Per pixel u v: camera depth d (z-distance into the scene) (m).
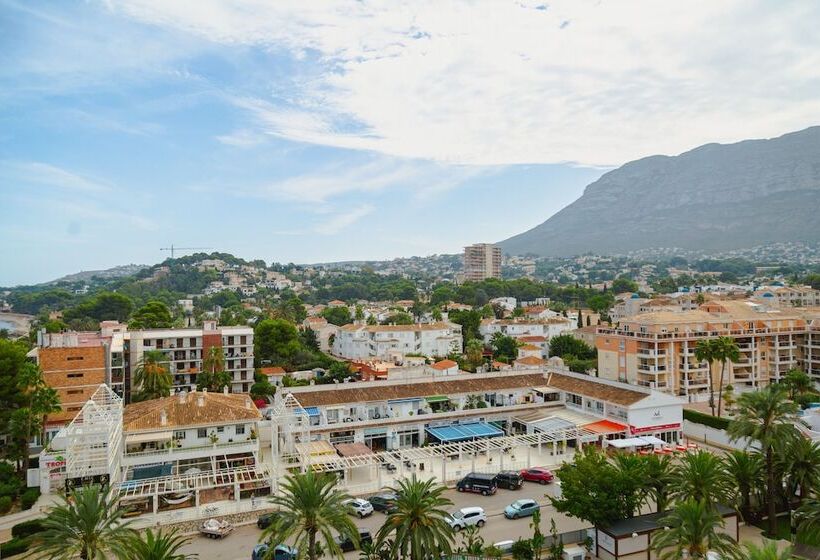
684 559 51.12
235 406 83.25
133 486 67.50
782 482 66.44
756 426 62.91
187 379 135.50
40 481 77.25
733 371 139.00
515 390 108.81
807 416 90.88
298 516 46.59
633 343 134.50
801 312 155.88
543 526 64.38
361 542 58.91
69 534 42.91
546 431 90.50
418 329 197.00
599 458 63.34
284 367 158.75
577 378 109.75
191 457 76.56
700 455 60.50
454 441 89.62
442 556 51.91
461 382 108.25
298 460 79.06
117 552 42.72
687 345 132.25
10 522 68.06
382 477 80.56
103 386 77.19
